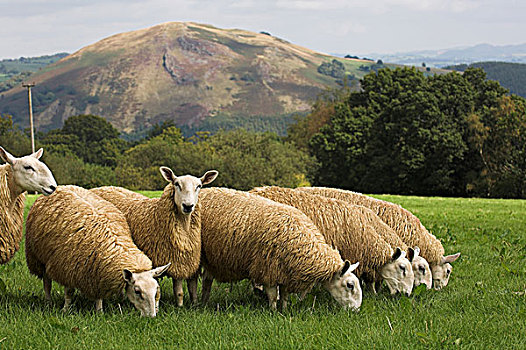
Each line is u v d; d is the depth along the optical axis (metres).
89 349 6.14
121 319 7.12
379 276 9.15
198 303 8.41
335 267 7.94
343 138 52.34
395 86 54.25
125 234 7.87
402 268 8.77
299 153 63.22
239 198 8.45
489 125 48.59
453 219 19.45
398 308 7.98
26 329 6.61
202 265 8.74
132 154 63.03
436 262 10.06
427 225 17.14
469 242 14.20
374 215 9.48
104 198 9.38
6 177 7.86
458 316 7.58
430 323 7.08
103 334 6.59
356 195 10.59
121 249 7.51
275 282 7.93
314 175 61.16
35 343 6.26
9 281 9.34
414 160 47.41
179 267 8.07
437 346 6.36
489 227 17.28
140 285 7.07
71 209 7.82
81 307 7.83
